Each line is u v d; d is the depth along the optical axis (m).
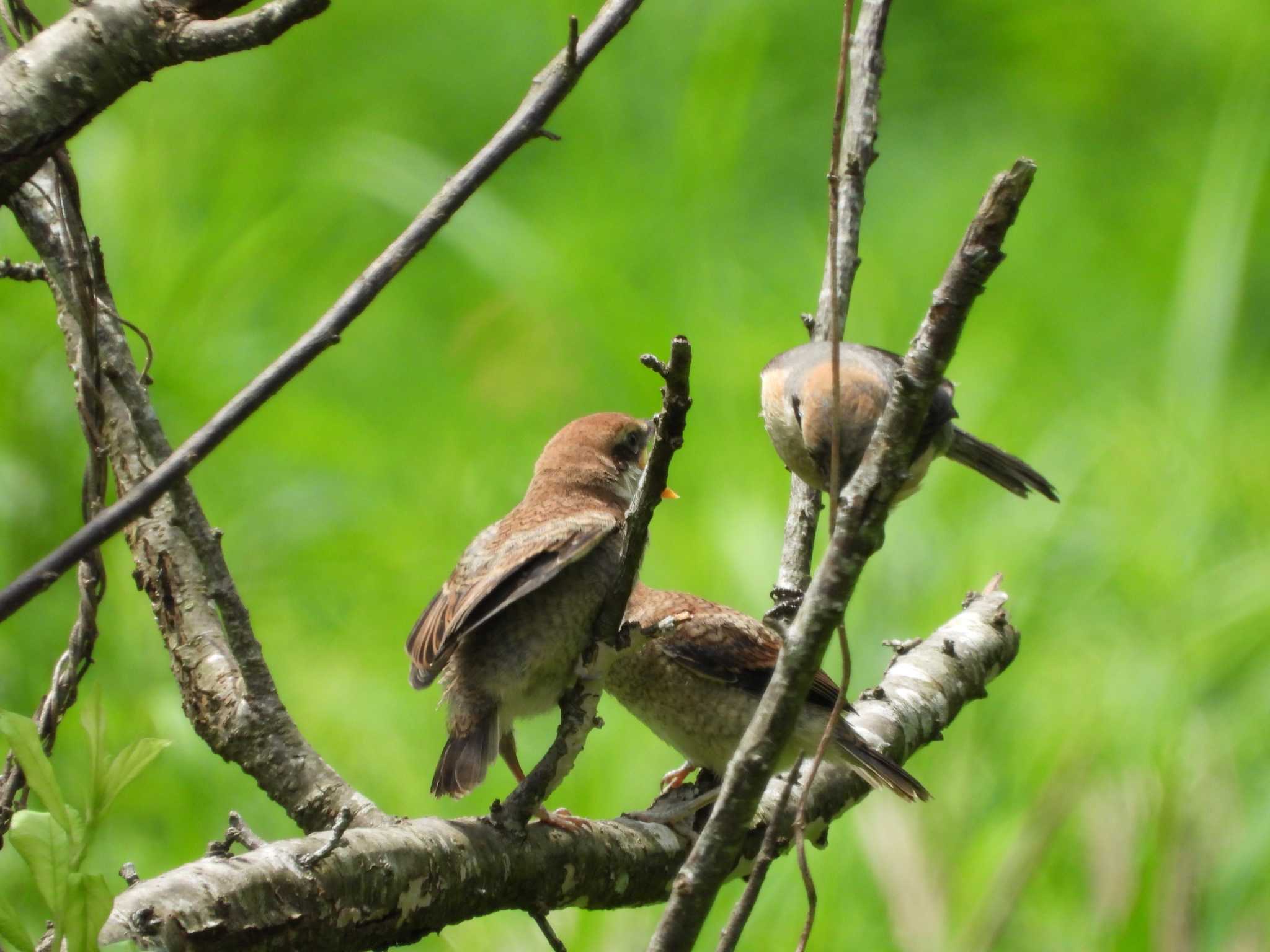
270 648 11.95
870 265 15.95
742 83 16.03
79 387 5.75
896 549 11.73
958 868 9.66
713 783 7.34
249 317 14.21
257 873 4.84
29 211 6.12
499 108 17.47
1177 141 19.12
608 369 14.80
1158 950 9.53
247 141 14.95
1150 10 20.11
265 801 10.09
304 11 4.81
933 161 18.91
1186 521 12.54
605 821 6.59
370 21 17.73
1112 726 10.59
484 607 6.74
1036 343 16.08
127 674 10.12
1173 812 9.98
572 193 16.09
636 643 5.88
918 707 8.08
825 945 9.59
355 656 12.02
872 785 7.74
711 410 14.02
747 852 7.27
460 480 13.92
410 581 12.80
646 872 6.56
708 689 8.61
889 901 9.37
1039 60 19.92
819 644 4.30
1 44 5.50
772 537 12.58
